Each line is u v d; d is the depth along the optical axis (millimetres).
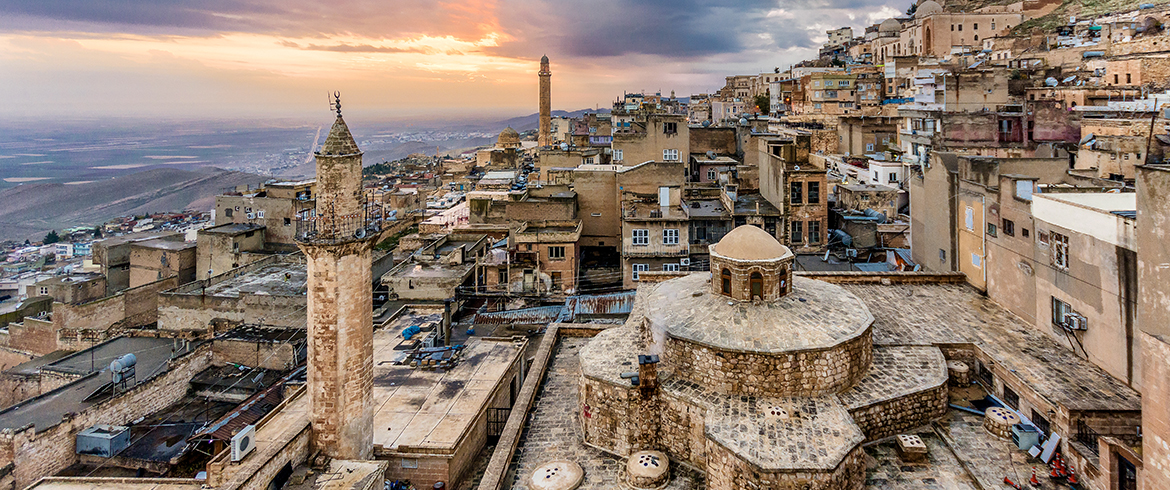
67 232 139500
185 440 39531
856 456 19859
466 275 55656
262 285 59531
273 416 31453
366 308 25578
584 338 37469
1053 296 25719
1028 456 21375
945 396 23984
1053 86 76625
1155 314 16234
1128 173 50656
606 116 116250
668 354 24672
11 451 34688
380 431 29312
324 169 23812
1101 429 20125
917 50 127938
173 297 55688
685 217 53219
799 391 22250
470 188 104250
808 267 45281
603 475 23031
